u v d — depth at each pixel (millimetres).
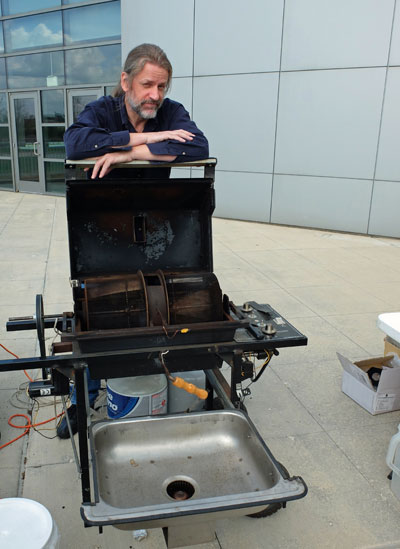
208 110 7875
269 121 7477
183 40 7738
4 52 10453
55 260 5480
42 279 4805
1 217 7949
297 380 3078
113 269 2090
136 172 2236
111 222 2055
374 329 3871
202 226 2162
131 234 2090
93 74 9414
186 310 1850
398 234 7070
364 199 7160
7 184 11266
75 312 1939
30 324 2125
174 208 2135
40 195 10664
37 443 2408
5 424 2549
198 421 1869
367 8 6465
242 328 1935
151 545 1859
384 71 6582
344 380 2910
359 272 5391
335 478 2240
